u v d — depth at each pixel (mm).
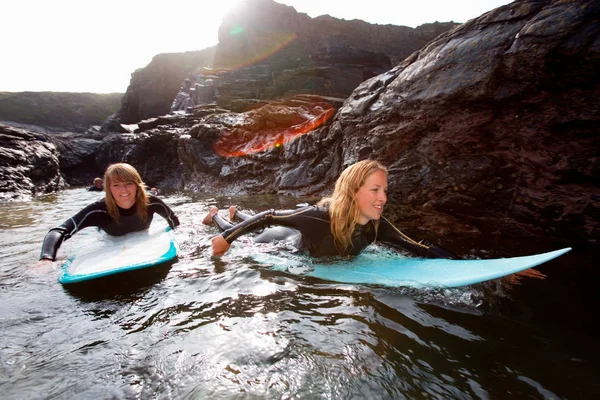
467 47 3676
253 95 16703
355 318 1802
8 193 8516
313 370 1387
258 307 1952
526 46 3139
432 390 1268
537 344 1546
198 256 2938
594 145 3057
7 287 2322
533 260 2373
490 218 3705
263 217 2836
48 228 4508
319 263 2684
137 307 1993
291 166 7340
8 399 1252
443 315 1832
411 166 4238
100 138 21156
